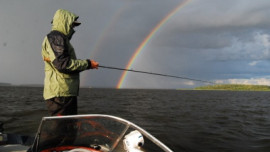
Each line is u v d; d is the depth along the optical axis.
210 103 30.00
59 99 3.11
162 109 19.45
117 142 2.80
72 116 2.71
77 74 3.27
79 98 32.25
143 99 35.50
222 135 9.24
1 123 3.70
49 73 3.12
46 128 2.62
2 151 3.28
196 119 13.70
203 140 8.25
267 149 7.42
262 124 12.66
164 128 10.22
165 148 2.48
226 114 17.08
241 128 11.05
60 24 3.11
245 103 32.16
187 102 30.84
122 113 15.47
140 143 2.60
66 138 2.78
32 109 15.36
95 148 2.89
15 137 3.88
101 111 16.02
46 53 3.10
